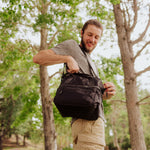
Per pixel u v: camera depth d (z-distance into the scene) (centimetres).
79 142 144
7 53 930
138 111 777
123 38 839
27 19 986
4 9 854
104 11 873
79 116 139
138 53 795
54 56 138
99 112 141
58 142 3384
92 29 161
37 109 1194
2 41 894
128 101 793
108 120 2753
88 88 134
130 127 770
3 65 1065
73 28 1081
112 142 3397
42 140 3603
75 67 136
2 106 2641
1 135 3256
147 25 847
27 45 994
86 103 128
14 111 2598
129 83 798
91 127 144
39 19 817
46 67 1084
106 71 1108
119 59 1112
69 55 147
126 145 3569
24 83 1184
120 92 1212
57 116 1153
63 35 1026
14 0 802
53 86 1263
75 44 154
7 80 1217
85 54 161
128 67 809
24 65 1166
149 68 763
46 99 1043
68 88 133
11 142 4866
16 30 932
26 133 4250
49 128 1014
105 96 180
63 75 147
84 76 140
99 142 143
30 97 1168
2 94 1270
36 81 1173
